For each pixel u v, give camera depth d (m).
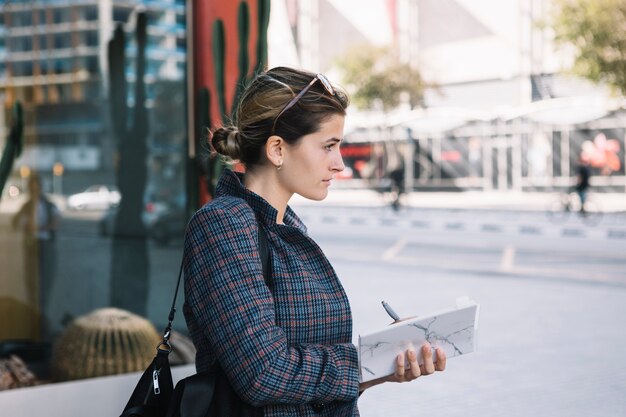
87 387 3.39
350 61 33.00
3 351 5.28
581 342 7.16
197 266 1.61
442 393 5.52
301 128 1.71
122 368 4.50
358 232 20.38
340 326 1.70
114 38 5.51
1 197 5.25
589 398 5.38
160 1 5.23
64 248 5.60
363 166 36.28
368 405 5.26
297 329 1.65
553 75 30.91
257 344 1.54
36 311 5.59
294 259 1.68
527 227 20.31
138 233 5.46
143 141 5.43
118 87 5.50
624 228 19.52
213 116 4.96
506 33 32.47
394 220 23.75
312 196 1.76
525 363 6.36
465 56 33.69
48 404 3.31
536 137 31.08
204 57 5.01
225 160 1.84
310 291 1.67
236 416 1.61
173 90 5.28
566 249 15.67
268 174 1.77
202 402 1.62
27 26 5.70
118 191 5.54
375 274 12.42
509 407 5.19
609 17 21.97
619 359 6.48
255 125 1.72
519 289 10.65
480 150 32.97
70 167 5.65
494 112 27.50
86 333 4.55
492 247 16.33
